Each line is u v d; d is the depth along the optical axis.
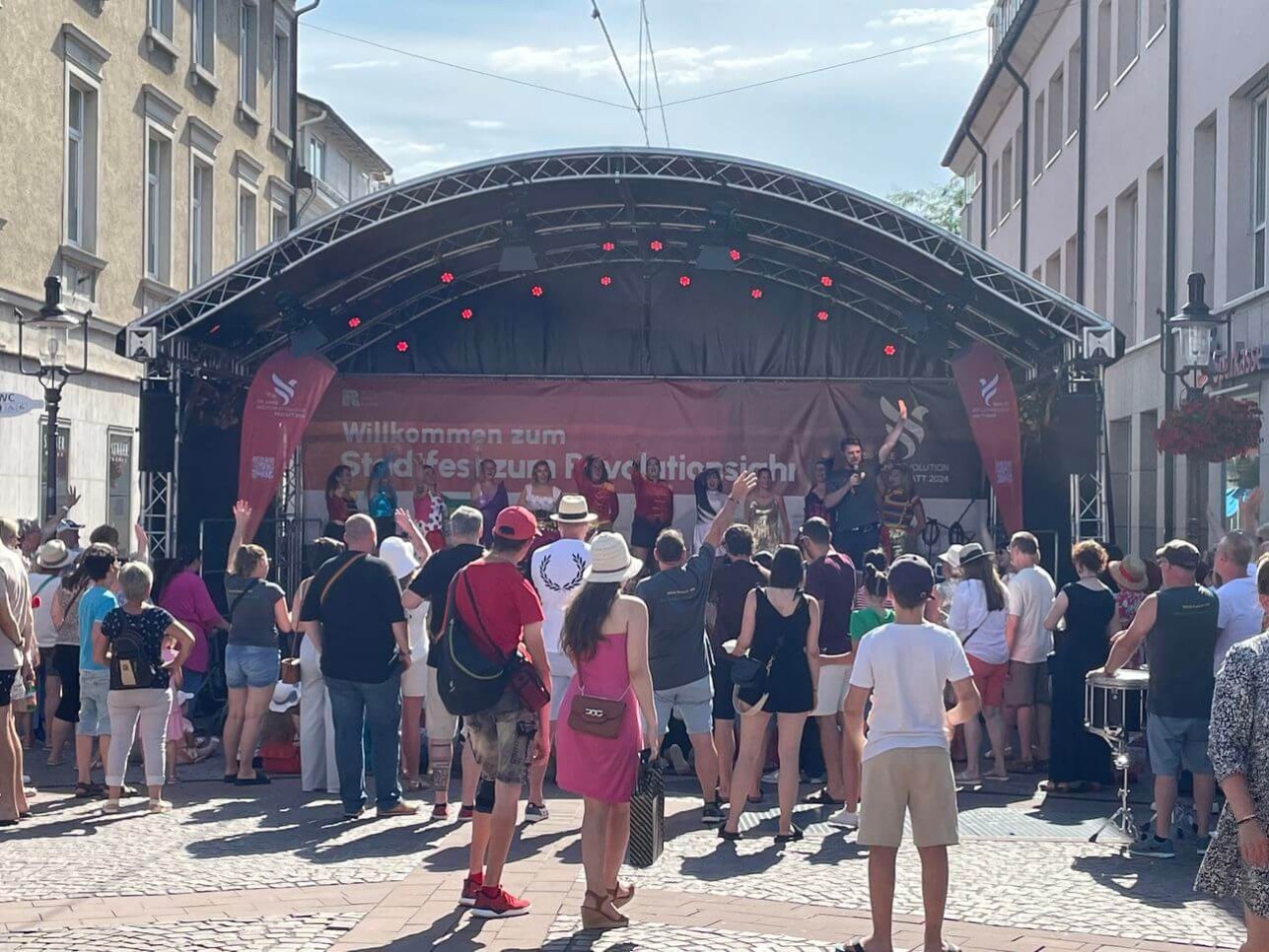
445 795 10.39
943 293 18.33
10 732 10.38
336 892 8.06
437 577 10.16
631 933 7.19
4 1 18.73
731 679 10.29
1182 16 20.86
